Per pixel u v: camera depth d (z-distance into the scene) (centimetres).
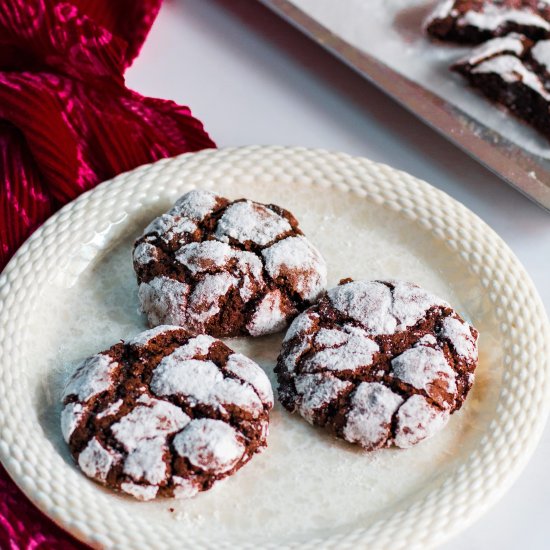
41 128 62
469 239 61
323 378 55
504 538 55
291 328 57
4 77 64
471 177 65
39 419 56
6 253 61
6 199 62
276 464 55
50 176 62
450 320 57
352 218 62
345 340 56
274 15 71
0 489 55
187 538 53
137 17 68
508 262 60
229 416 54
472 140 65
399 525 53
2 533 54
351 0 71
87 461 54
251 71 69
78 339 58
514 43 68
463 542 55
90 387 55
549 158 66
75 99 65
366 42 69
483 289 60
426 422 55
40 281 59
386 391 55
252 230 59
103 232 61
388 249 61
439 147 67
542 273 62
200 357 56
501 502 56
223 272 58
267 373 58
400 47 70
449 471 55
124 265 61
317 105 68
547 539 55
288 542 53
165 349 56
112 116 64
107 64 65
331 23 70
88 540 53
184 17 71
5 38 66
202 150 63
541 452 57
